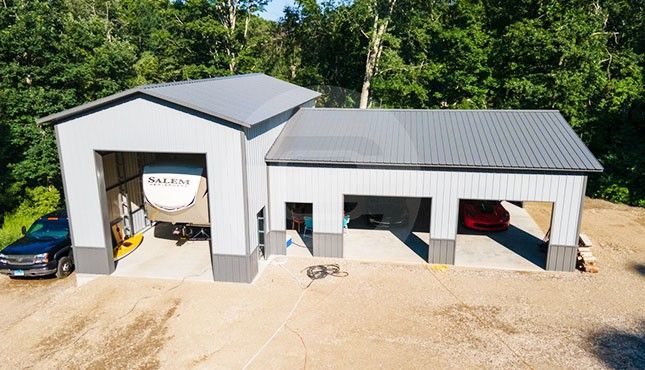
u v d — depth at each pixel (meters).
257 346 10.76
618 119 25.73
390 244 16.84
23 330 11.70
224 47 34.53
